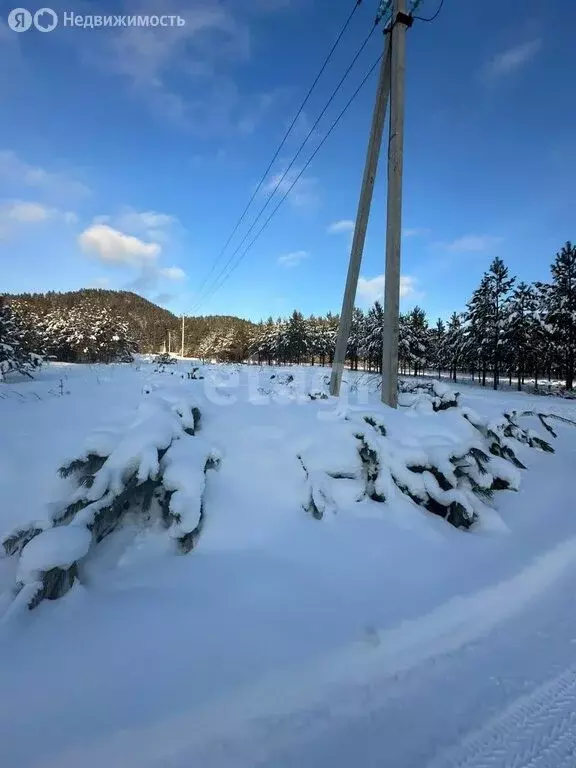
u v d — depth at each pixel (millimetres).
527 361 32656
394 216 6148
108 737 1712
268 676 2057
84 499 3143
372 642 2328
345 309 7207
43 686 1937
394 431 4652
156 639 2264
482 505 4082
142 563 2979
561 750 1792
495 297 32312
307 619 2482
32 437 5090
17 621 2305
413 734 1835
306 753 1721
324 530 3424
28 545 2572
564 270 28016
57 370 22375
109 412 6281
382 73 6570
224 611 2514
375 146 6840
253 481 3836
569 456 6539
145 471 3223
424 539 3477
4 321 22578
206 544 3166
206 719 1822
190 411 4391
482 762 1722
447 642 2420
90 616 2422
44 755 1634
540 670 2232
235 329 74500
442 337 48688
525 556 3371
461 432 4879
